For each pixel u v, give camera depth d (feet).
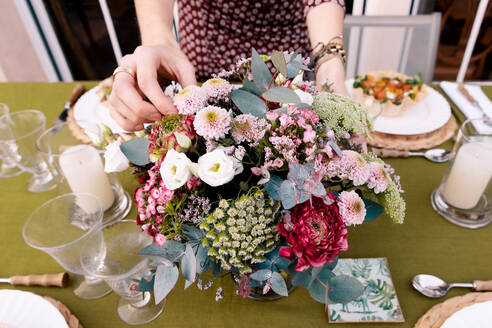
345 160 1.53
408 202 2.69
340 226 1.47
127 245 2.22
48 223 2.16
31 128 3.18
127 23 7.09
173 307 2.15
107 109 3.46
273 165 1.50
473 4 7.51
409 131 3.14
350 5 6.20
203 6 4.04
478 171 2.33
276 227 1.55
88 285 2.27
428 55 4.23
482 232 2.47
